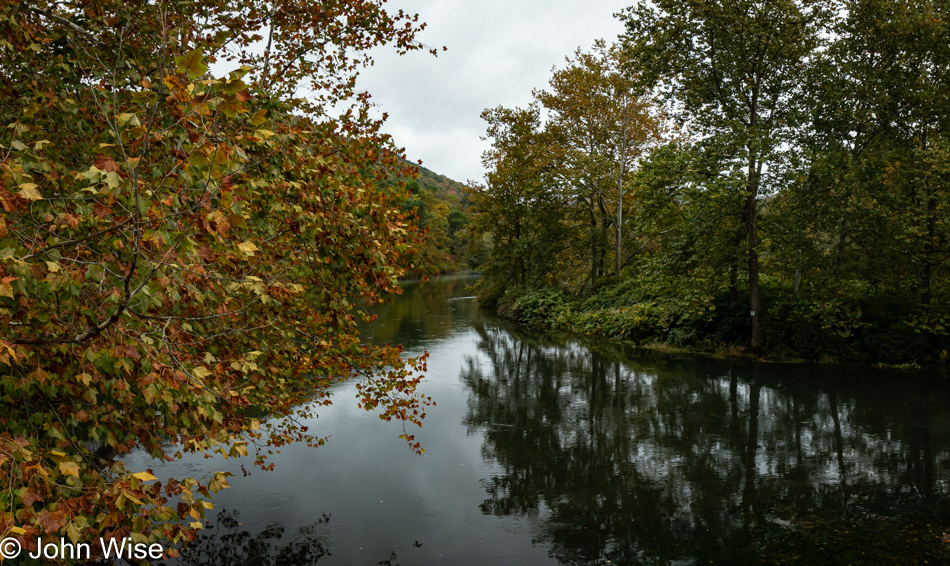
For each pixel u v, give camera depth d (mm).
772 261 19500
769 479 8875
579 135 31938
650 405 13508
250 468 9234
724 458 9859
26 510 2814
